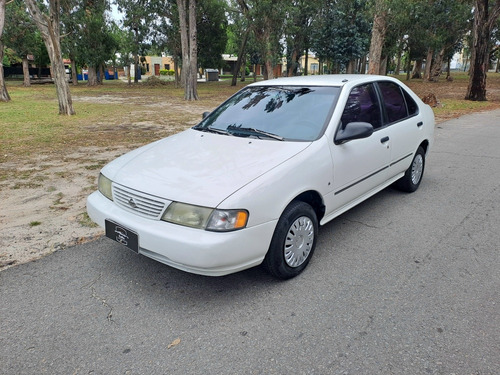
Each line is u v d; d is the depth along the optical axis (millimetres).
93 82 40625
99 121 12859
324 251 3770
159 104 19797
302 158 3201
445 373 2252
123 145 8766
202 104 19859
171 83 43125
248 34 38062
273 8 24641
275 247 3033
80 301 2979
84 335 2607
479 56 18969
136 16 34969
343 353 2422
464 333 2584
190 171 3068
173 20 35781
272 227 2934
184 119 13453
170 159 3332
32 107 17219
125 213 3061
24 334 2615
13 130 10789
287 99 4047
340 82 4074
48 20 13320
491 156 7539
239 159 3184
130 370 2309
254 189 2803
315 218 3387
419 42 34469
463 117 13438
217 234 2660
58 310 2867
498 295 3018
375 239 4016
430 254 3689
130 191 3033
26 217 4582
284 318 2771
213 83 47906
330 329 2646
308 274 3361
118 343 2533
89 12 34781
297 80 4379
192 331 2645
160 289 3150
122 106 18500
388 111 4562
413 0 26125
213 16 37344
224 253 2672
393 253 3717
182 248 2674
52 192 5473
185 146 3600
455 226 4316
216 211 2670
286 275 3217
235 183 2836
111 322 2738
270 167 3021
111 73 61500
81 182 5926
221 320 2756
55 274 3361
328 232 4199
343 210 3906
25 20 31734
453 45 39469
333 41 30703
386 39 30078
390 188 5656
